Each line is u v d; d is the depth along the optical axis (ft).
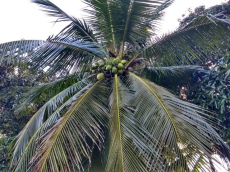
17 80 23.00
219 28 11.24
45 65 12.73
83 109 10.20
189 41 12.21
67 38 13.66
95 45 13.87
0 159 19.31
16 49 12.38
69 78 15.39
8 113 22.16
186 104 9.53
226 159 10.17
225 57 14.98
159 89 10.58
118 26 13.71
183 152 8.16
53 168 8.09
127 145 8.27
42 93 15.64
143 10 12.65
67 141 9.21
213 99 14.85
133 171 7.69
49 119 11.27
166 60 13.10
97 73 13.67
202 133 8.59
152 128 8.93
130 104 10.05
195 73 16.53
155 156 8.03
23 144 11.53
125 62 13.48
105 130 11.41
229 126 14.53
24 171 9.95
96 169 12.17
